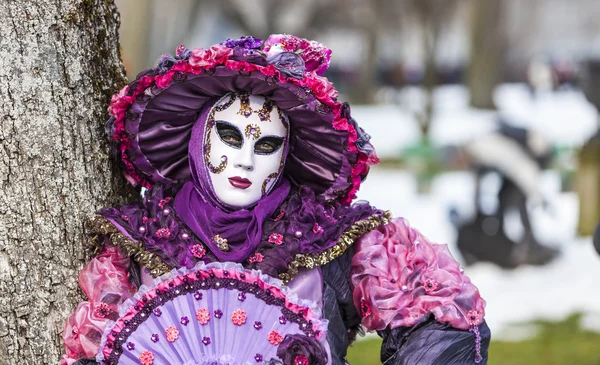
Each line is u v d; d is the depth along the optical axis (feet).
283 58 15.76
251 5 173.68
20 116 16.61
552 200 63.21
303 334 15.55
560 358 33.94
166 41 101.09
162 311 15.64
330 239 16.44
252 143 16.47
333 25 196.03
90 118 17.33
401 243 16.84
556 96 110.42
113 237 16.30
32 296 16.85
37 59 16.66
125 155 17.51
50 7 16.71
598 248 21.63
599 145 55.88
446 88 190.08
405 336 16.29
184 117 17.16
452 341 16.02
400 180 81.00
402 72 157.69
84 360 15.96
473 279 47.01
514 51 223.51
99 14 17.60
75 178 17.13
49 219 16.90
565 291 44.45
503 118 49.21
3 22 16.42
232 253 16.14
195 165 16.72
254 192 16.57
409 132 112.27
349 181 17.34
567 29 289.74
